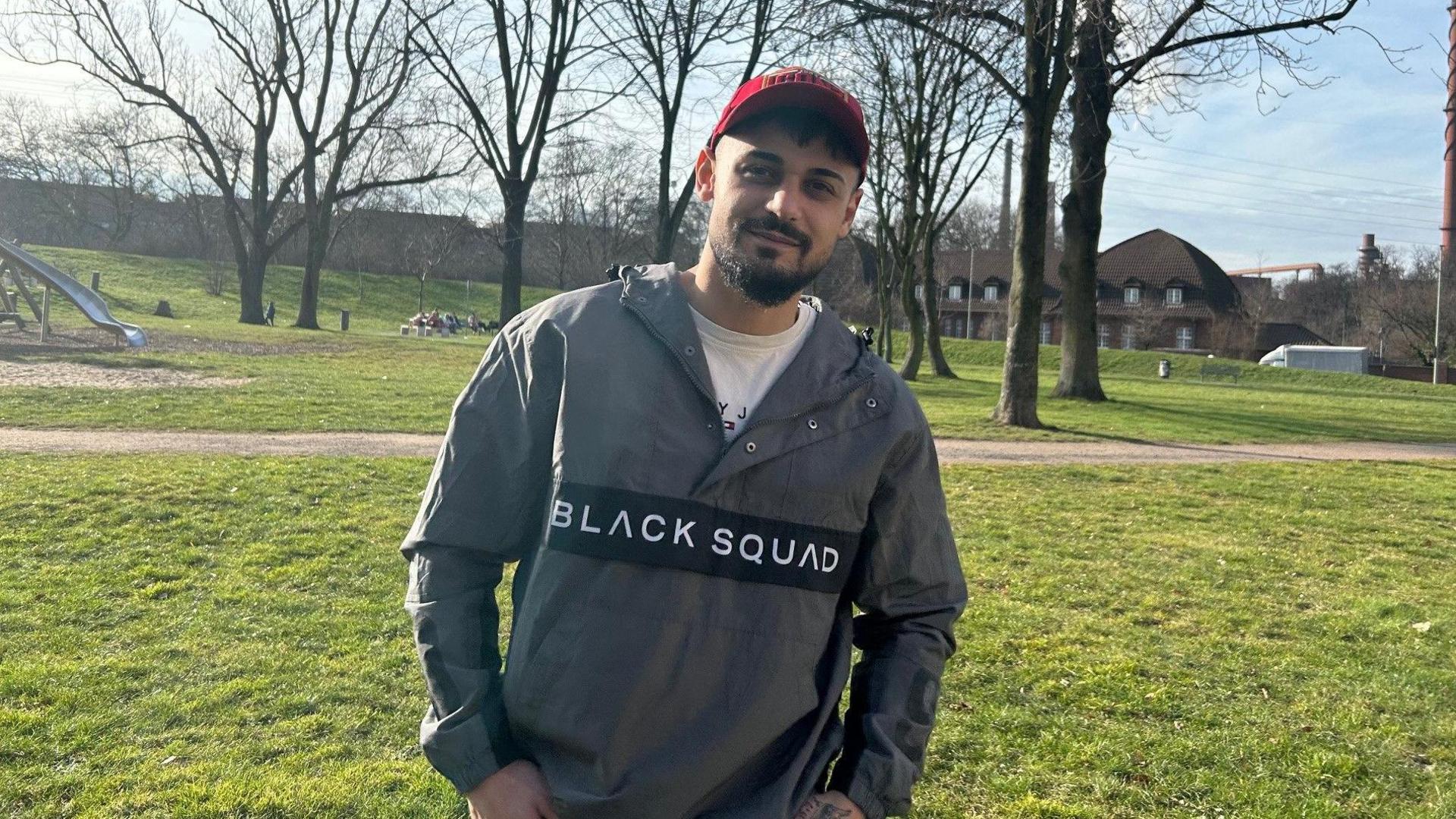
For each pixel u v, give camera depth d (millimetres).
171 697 4602
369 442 12141
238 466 9695
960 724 4691
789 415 1725
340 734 4336
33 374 16688
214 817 3615
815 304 1938
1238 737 4656
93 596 5918
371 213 72688
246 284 38719
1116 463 14258
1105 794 4102
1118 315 77312
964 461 13750
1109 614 6531
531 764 1688
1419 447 18625
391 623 5715
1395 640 6164
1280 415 24156
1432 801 4152
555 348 1760
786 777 1720
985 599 6738
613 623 1621
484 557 1758
